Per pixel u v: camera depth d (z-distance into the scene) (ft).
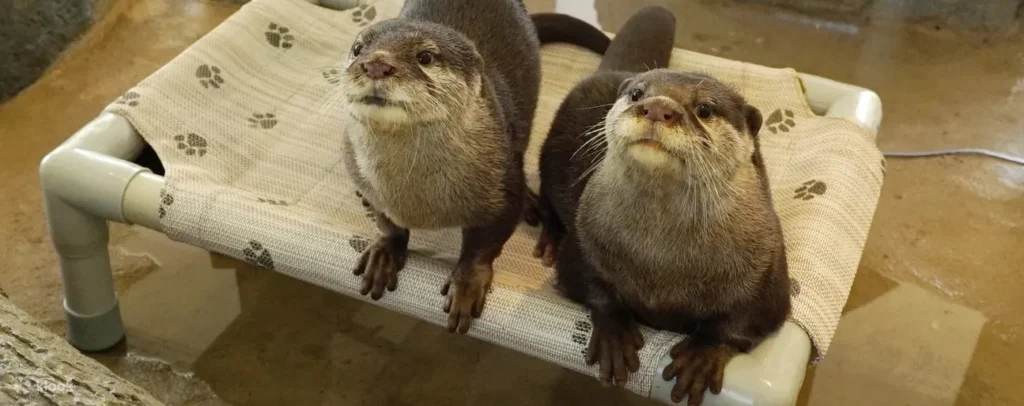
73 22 4.85
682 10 5.44
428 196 2.98
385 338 3.75
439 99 2.77
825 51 5.17
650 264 2.67
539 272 3.21
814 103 3.81
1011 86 4.93
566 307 2.93
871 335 3.81
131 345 3.68
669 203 2.54
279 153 3.55
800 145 3.58
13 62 4.60
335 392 3.58
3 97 4.61
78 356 2.51
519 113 3.41
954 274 4.04
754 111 2.64
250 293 3.88
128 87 4.75
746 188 2.63
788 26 5.33
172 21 5.16
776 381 2.71
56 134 4.48
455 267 3.06
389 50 2.76
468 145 2.92
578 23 4.07
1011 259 4.10
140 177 3.24
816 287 3.02
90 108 4.63
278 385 3.59
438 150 2.88
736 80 3.84
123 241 4.04
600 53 4.09
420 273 3.06
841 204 3.31
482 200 3.01
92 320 3.56
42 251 3.99
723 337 2.78
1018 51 5.12
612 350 2.81
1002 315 3.90
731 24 5.36
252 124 3.63
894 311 3.90
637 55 3.73
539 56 3.70
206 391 3.56
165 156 3.37
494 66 3.39
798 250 3.12
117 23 5.08
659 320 2.90
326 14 4.09
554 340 2.89
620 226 2.64
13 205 4.15
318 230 3.15
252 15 3.92
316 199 3.41
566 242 2.91
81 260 3.41
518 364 3.68
